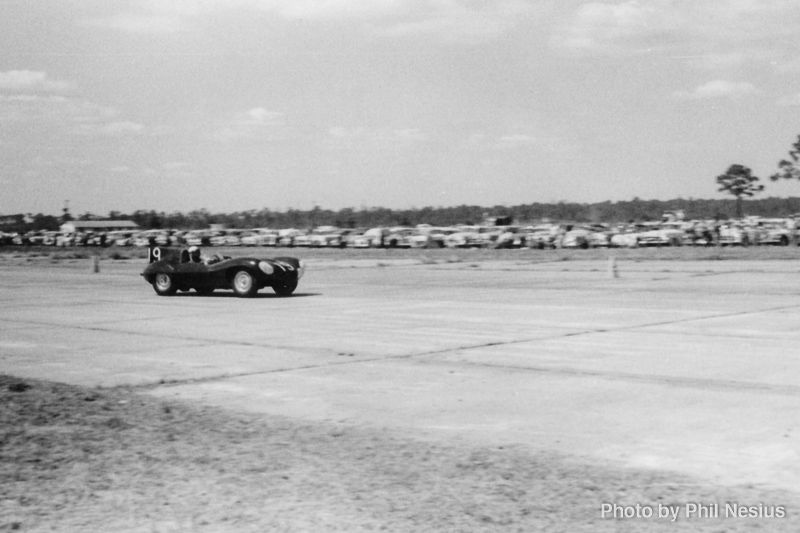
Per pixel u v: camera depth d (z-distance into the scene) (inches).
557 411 334.0
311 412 339.0
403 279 1203.9
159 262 962.7
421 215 7647.6
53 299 928.9
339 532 199.9
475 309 738.8
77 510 218.4
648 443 282.8
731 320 618.2
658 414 326.0
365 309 754.8
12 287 1142.3
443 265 1632.6
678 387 377.4
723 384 382.0
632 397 358.0
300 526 204.2
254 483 239.0
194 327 641.0
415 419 323.9
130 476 247.8
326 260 1958.7
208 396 375.9
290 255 2282.2
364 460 262.8
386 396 369.4
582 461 261.1
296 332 596.7
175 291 962.7
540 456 267.3
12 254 2866.6
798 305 719.1
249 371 440.8
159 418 327.9
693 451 271.9
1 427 310.8
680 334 548.4
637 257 1776.6
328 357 482.0
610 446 279.7
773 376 398.6
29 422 319.3
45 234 4397.1
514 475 245.3
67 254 2738.7
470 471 249.8
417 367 443.8
